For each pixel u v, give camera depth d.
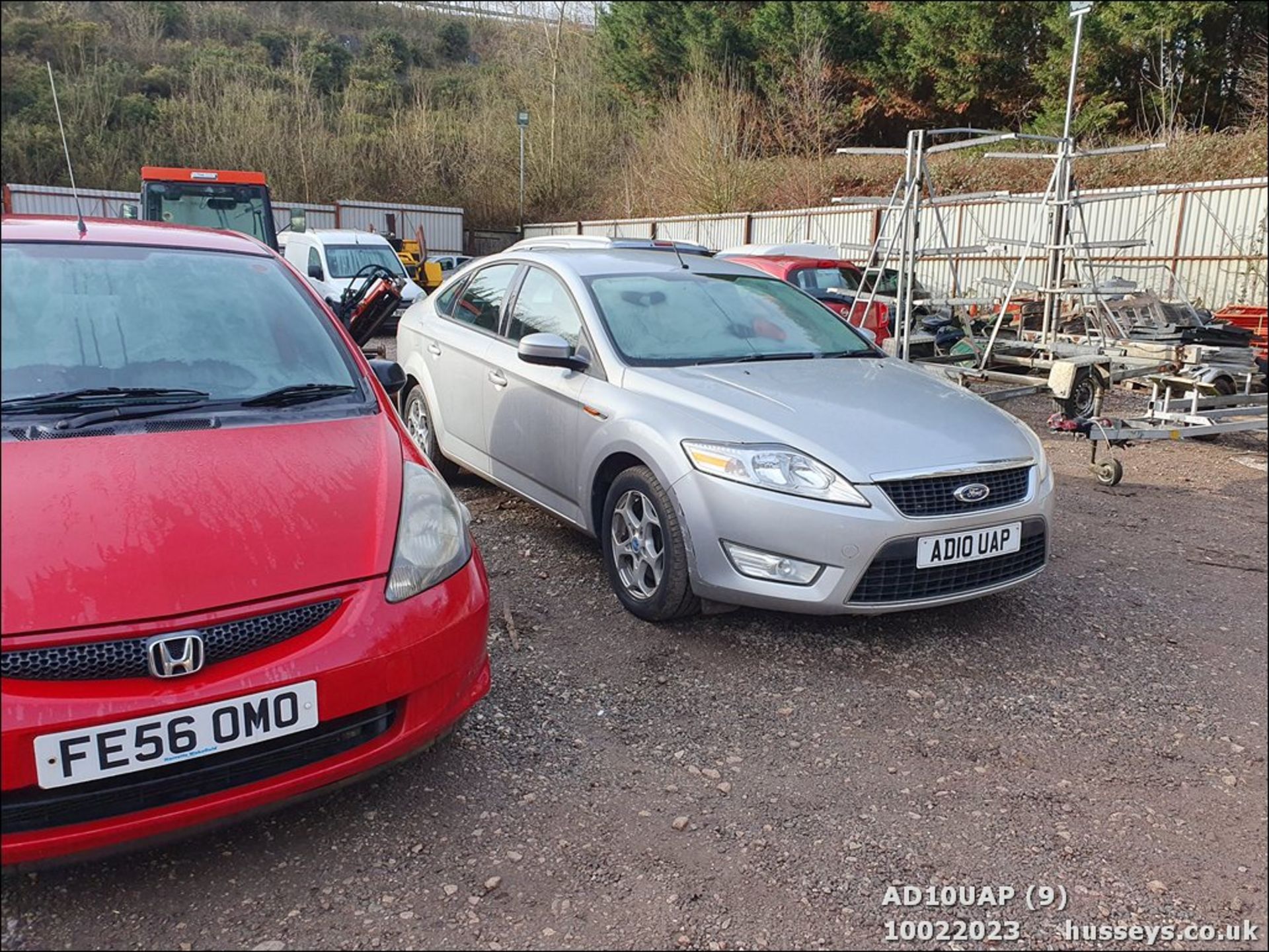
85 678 1.90
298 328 3.10
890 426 3.39
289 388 2.84
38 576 1.96
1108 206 15.01
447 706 2.36
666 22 29.20
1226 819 2.54
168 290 2.98
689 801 2.52
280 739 2.09
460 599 2.39
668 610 3.47
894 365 4.31
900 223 8.30
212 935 1.98
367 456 2.62
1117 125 20.70
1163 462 7.04
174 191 13.11
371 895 2.12
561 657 3.34
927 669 3.35
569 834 2.37
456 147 30.42
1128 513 5.57
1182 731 3.00
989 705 3.11
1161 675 3.39
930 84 24.23
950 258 8.88
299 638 2.12
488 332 4.75
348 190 27.23
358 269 14.91
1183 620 3.92
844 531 3.11
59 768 1.85
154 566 2.05
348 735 2.22
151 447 2.42
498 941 2.00
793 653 3.43
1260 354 8.80
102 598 1.96
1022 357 7.96
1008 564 3.48
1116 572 4.48
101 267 2.95
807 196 22.11
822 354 4.28
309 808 2.44
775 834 2.40
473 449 4.79
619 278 4.33
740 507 3.18
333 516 2.35
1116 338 8.62
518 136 30.44
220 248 3.29
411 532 2.42
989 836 2.43
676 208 24.95
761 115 26.03
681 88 26.55
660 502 3.42
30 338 2.66
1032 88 22.48
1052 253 8.70
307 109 26.58
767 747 2.80
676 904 2.14
